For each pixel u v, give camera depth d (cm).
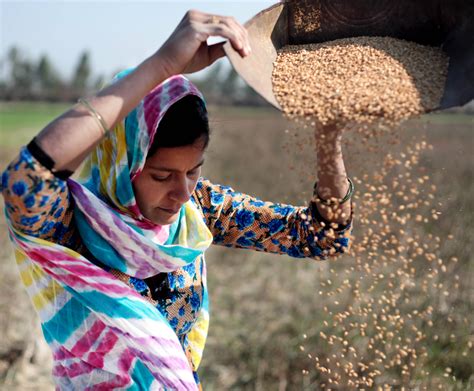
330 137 198
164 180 188
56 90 3769
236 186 863
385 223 237
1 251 691
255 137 1312
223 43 182
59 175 170
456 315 419
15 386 427
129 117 183
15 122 2466
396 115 190
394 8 226
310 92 198
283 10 220
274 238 217
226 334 487
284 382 419
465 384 371
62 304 196
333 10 227
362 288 446
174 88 180
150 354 194
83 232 192
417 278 436
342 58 217
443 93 204
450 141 698
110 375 198
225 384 434
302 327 463
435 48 222
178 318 207
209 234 207
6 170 169
